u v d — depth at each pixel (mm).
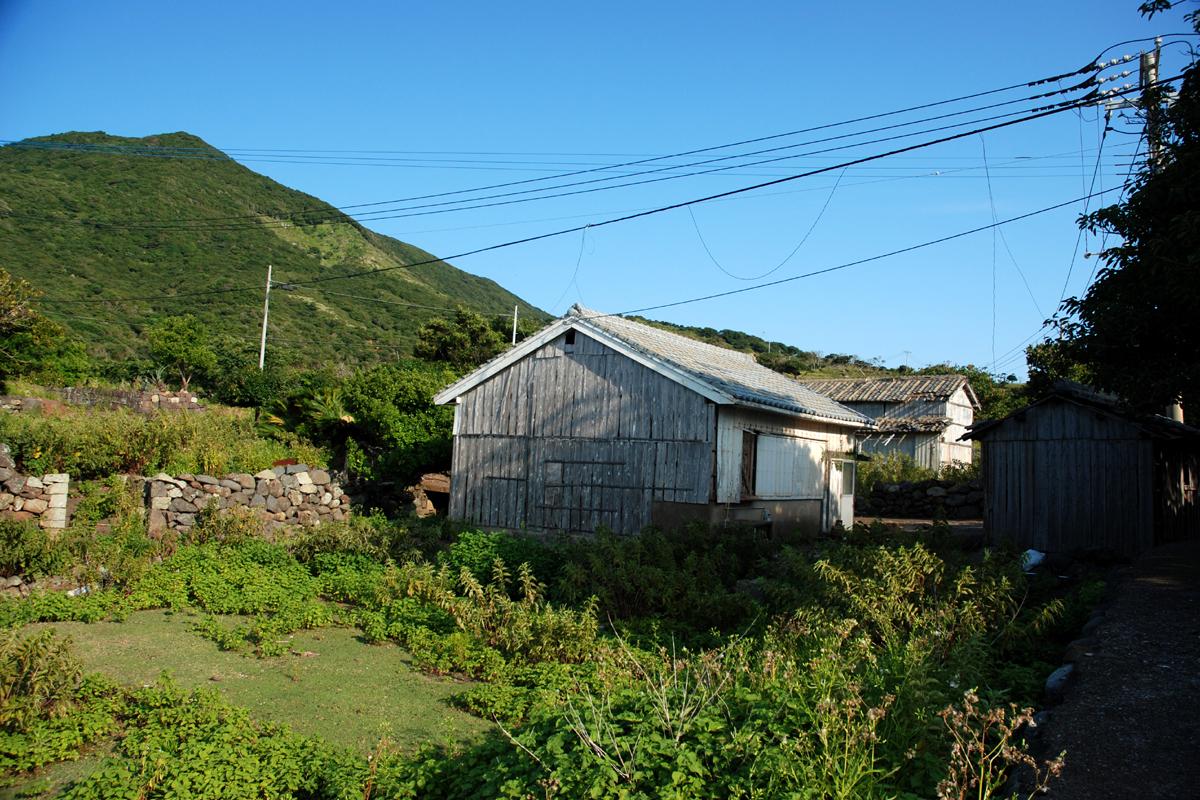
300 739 6395
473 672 8859
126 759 6125
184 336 35281
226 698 7715
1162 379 9469
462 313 42531
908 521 24922
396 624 10203
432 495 21969
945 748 5168
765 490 17516
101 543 12305
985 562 10391
